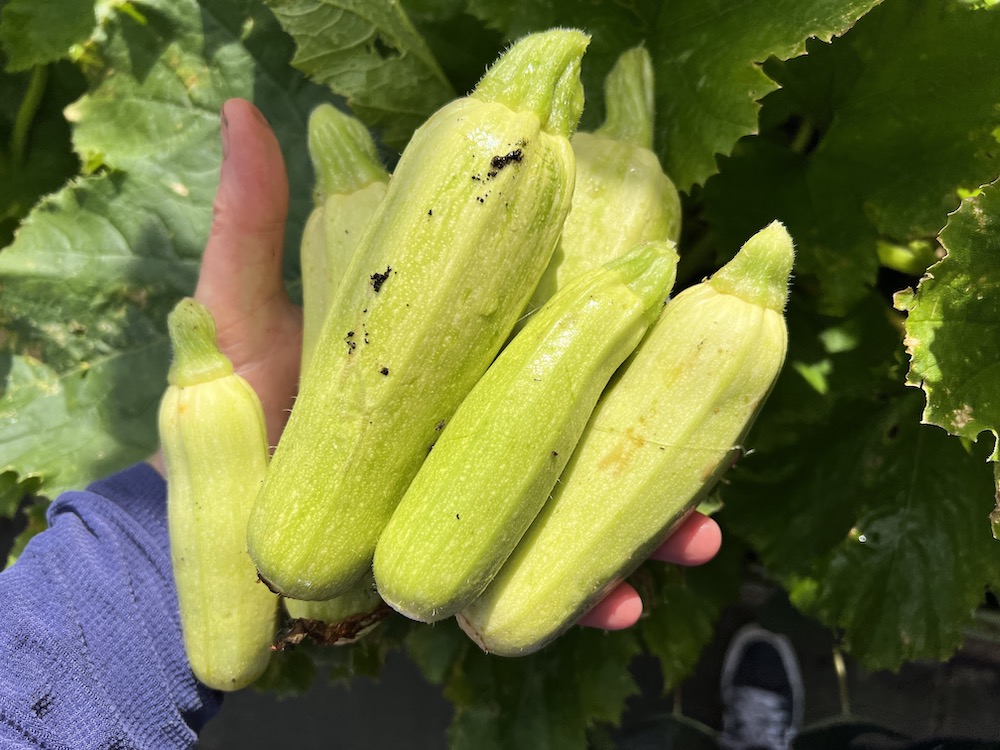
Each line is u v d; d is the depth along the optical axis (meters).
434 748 0.59
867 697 0.51
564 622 0.26
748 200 0.40
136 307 0.44
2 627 0.29
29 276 0.42
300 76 0.43
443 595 0.24
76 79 0.48
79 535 0.32
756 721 0.52
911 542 0.41
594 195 0.29
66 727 0.29
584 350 0.24
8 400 0.42
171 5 0.42
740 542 0.45
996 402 0.31
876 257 0.39
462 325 0.24
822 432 0.41
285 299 0.38
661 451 0.25
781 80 0.39
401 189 0.25
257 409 0.29
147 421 0.44
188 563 0.29
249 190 0.34
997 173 0.36
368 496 0.25
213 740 0.61
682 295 0.26
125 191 0.43
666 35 0.36
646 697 0.55
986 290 0.31
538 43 0.25
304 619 0.30
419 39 0.37
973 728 0.49
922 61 0.35
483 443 0.24
